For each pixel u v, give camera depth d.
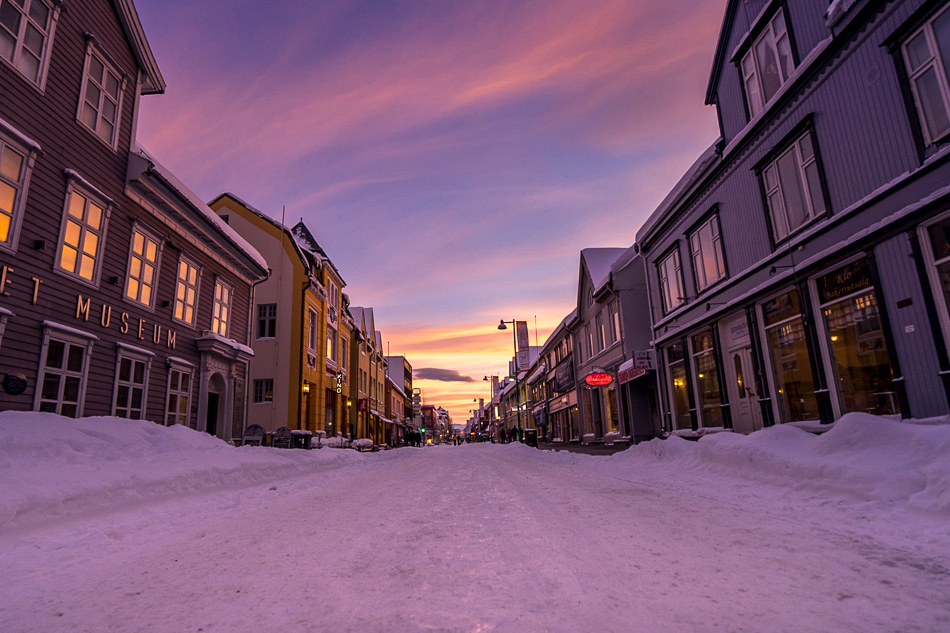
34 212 10.31
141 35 13.81
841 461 6.41
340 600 2.99
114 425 10.34
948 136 7.28
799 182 10.69
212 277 17.92
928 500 4.82
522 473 10.91
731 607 2.73
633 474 9.91
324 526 5.46
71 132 11.46
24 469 6.44
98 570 4.03
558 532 4.60
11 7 10.01
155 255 14.53
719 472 8.45
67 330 10.90
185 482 8.34
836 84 9.40
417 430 97.38
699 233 15.37
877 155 8.54
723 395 13.91
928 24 7.56
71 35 11.58
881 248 8.41
